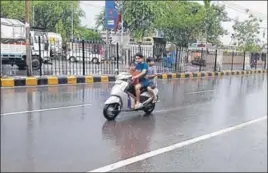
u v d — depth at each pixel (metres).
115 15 21.91
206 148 5.86
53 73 17.03
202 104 10.68
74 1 48.59
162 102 10.72
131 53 20.47
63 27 45.28
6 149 5.11
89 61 18.98
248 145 6.05
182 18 25.52
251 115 8.94
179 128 7.27
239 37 37.00
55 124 6.86
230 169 4.87
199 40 30.52
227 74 25.92
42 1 45.47
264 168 4.92
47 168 4.52
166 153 5.53
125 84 7.84
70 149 5.34
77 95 11.10
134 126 7.27
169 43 27.19
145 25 36.19
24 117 7.31
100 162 4.90
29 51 14.15
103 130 6.72
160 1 36.16
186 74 21.55
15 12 40.59
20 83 13.02
